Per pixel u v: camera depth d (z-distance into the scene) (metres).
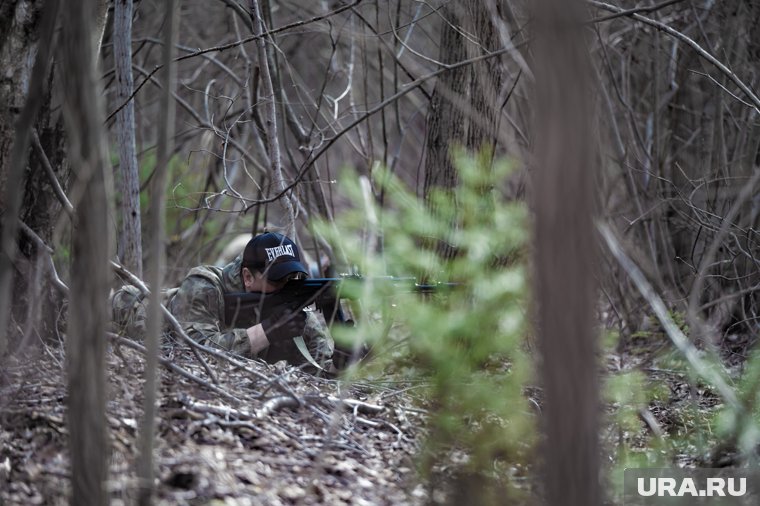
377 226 6.58
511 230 6.19
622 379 7.25
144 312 10.44
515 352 6.27
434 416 6.61
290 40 23.81
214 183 19.27
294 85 16.20
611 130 16.83
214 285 10.79
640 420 9.52
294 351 10.63
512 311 6.17
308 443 8.16
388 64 21.53
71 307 5.98
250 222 21.27
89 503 5.95
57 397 8.16
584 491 5.29
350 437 8.45
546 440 5.35
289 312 10.49
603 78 17.11
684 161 17.27
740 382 10.45
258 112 15.80
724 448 8.15
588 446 5.27
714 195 15.76
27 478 6.97
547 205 5.13
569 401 5.22
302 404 8.80
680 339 6.71
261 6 15.27
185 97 22.56
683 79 17.19
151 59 22.86
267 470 7.50
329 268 15.29
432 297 6.74
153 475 6.44
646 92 17.97
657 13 16.70
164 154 6.17
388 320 7.71
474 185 6.38
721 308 14.20
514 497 6.67
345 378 9.48
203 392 8.67
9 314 9.34
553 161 5.09
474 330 6.13
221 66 17.56
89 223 5.88
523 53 12.69
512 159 6.45
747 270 14.08
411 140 23.59
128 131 13.14
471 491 6.68
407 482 7.53
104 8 10.01
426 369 6.63
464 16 12.59
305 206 15.86
